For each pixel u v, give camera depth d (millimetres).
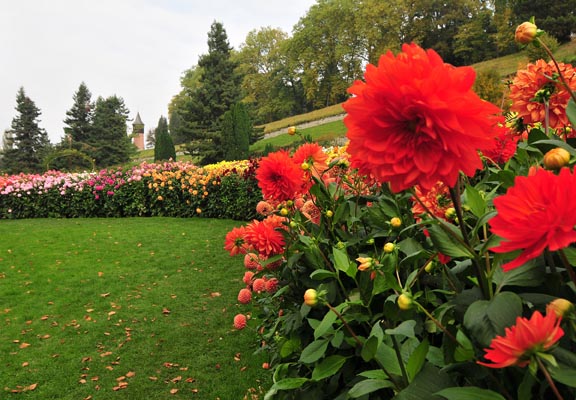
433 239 929
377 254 1489
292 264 1555
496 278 872
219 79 36531
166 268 6930
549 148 1185
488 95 11656
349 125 813
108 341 4562
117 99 48000
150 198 12422
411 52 868
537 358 597
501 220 667
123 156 47281
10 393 3684
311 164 1829
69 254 7859
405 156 785
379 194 1944
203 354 4191
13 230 10469
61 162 44188
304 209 2031
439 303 1214
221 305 5371
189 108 36312
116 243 8586
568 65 1503
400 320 1039
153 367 4020
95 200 12727
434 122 750
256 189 10281
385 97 772
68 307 5480
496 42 43344
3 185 13023
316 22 53375
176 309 5320
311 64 53906
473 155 769
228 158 28875
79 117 46781
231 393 3482
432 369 853
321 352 1193
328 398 1374
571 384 644
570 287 840
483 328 750
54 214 12953
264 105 60312
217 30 37281
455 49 47281
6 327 4957
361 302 1154
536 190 654
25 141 45094
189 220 11156
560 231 608
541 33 998
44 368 4059
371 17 48812
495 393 732
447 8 48906
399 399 828
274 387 1182
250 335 4469
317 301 1067
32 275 6715
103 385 3768
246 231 1915
